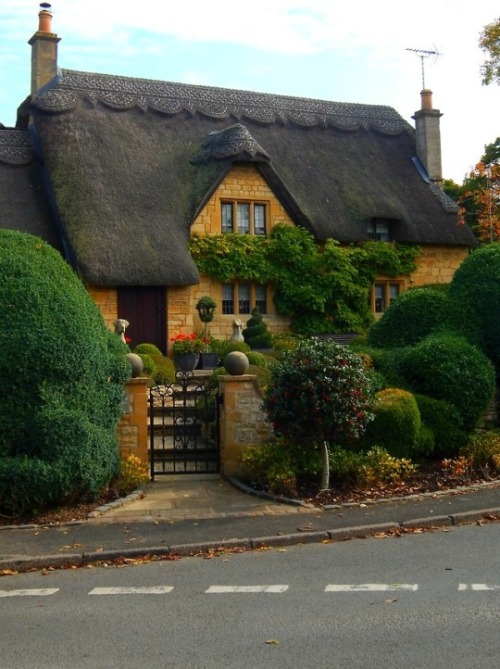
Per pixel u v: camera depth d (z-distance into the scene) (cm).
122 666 535
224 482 1184
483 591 677
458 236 2938
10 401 1013
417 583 707
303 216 2603
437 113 3155
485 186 3353
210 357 2122
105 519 978
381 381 1314
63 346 1027
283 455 1142
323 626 602
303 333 2583
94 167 2403
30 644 583
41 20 2769
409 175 3075
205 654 552
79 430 1015
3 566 806
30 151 2533
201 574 768
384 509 1012
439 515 968
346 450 1188
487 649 546
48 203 2411
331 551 845
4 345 1009
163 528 938
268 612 639
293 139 2919
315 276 2608
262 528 929
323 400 1065
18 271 1062
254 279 2528
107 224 2270
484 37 2825
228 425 1188
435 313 1511
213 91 2972
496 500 1048
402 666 520
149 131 2658
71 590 727
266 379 1320
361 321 2691
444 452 1284
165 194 2458
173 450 1216
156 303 2355
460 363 1314
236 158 2491
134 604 675
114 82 2766
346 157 2984
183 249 2353
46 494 993
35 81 2747
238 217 2555
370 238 2833
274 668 523
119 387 1148
